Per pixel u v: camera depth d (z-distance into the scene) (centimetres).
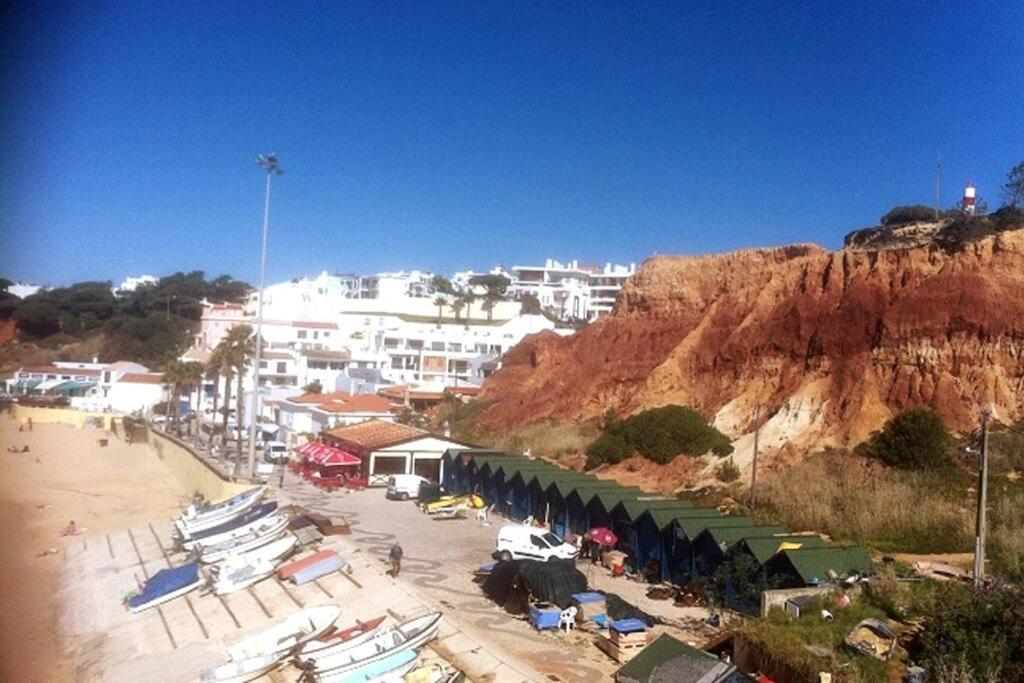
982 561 2791
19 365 12369
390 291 15488
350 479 5616
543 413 7462
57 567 4059
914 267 5666
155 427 8062
